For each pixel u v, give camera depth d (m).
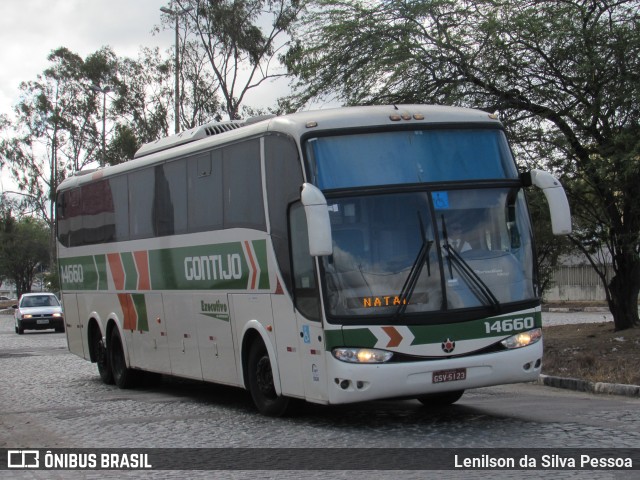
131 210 16.97
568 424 10.89
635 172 17.84
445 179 11.22
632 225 19.81
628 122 18.30
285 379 11.88
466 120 11.69
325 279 10.74
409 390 10.57
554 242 21.69
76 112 60.25
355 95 20.80
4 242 105.00
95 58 57.97
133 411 14.10
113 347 18.31
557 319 35.56
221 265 13.55
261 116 14.05
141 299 16.66
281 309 11.83
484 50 19.45
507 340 10.98
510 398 14.09
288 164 11.54
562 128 19.42
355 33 20.53
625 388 13.98
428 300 10.72
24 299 44.19
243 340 13.02
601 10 18.98
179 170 14.96
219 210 13.60
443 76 20.14
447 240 10.95
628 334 20.41
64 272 21.09
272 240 12.03
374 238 10.82
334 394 10.66
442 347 10.67
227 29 45.41
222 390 17.11
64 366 23.75
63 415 13.92
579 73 18.58
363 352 10.53
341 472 8.53
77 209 20.11
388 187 10.99
